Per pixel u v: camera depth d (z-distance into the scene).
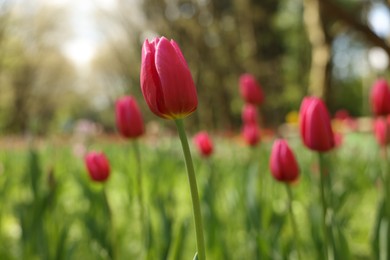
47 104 38.78
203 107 24.55
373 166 4.33
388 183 2.09
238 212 3.33
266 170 3.68
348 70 29.72
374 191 4.82
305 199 4.24
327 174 2.46
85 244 3.27
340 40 26.83
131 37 24.03
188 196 4.93
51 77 37.66
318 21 8.23
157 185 3.53
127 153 5.32
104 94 35.59
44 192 2.73
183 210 4.66
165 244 2.07
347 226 3.20
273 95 23.09
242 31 24.92
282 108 22.50
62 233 2.35
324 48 8.33
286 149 1.84
